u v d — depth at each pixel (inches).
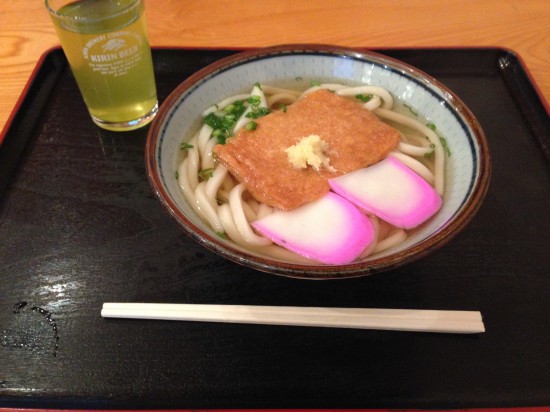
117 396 9.8
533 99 15.5
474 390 9.9
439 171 12.9
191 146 13.2
